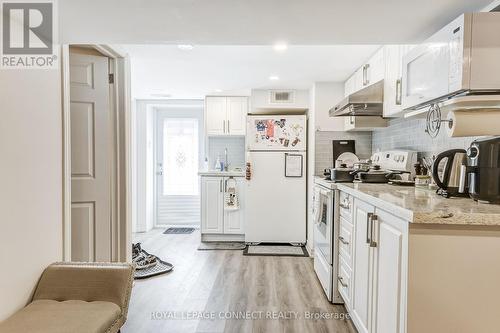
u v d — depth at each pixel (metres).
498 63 1.31
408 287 1.24
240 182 4.34
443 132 2.16
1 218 1.34
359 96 2.55
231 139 5.06
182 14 1.45
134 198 4.84
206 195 4.33
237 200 4.33
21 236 1.45
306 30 1.65
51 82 1.68
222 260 3.52
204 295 2.61
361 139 3.71
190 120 5.34
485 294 1.21
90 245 2.23
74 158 2.18
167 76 3.55
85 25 1.54
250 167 4.14
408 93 1.86
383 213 1.52
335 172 2.63
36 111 1.56
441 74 1.47
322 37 1.75
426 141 2.41
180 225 5.36
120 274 1.52
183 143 5.36
